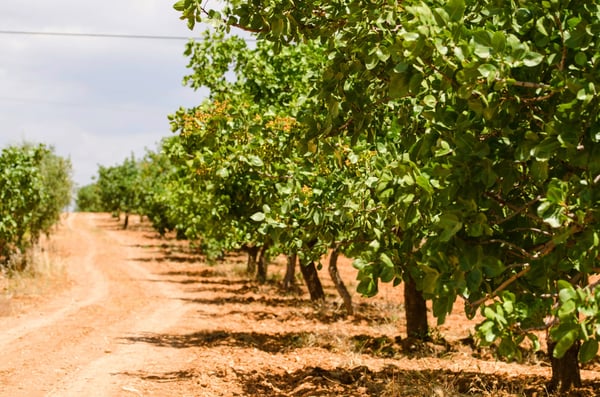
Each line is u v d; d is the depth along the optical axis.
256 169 10.26
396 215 4.94
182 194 24.14
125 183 66.75
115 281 25.30
